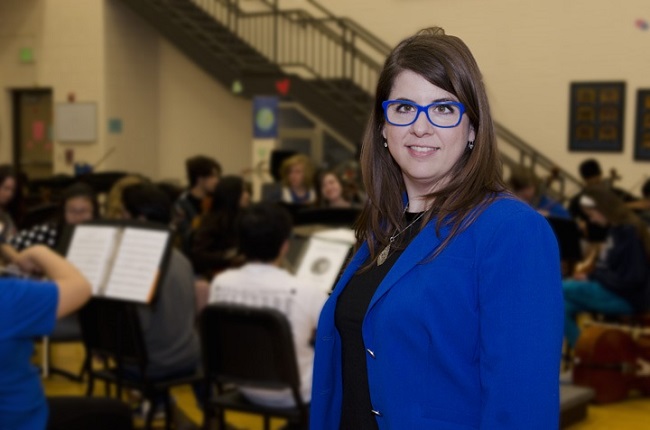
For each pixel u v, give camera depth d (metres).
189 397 4.60
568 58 8.66
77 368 5.19
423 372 1.25
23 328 1.96
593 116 8.59
